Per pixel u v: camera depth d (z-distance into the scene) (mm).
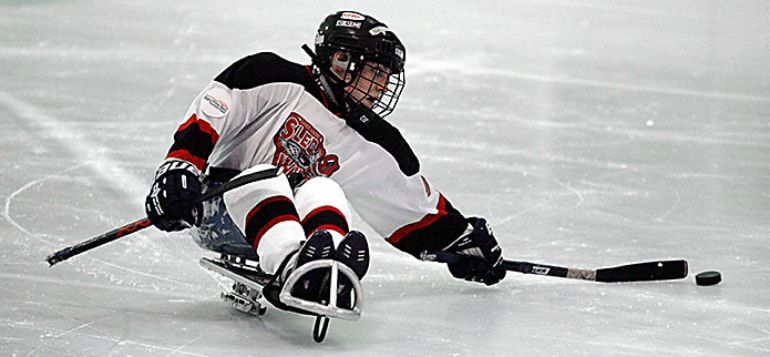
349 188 8820
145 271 9406
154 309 8328
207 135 8070
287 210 7711
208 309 8406
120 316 8094
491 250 9273
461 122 16984
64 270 9250
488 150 15367
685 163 15234
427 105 17969
